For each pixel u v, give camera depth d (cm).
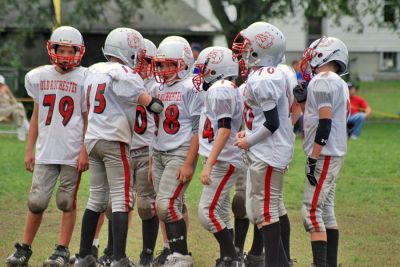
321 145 2117
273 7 8025
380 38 12300
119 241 2255
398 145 5597
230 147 2241
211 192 2242
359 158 4784
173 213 2308
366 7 9069
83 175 4122
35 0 7962
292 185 3822
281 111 2142
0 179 3950
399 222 3053
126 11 8162
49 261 2372
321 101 2122
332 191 2206
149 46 2489
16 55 7644
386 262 2464
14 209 3256
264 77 2089
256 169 2130
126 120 2289
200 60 2330
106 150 2267
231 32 7900
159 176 2373
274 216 2139
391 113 8850
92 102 2292
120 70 2269
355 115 6084
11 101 5738
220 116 2189
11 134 6241
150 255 2441
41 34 8319
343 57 2222
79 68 2427
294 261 2438
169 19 8788
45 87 2405
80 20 8088
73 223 2427
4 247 2619
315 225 2145
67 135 2388
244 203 2373
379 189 3756
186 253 2328
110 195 2341
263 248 2348
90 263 2297
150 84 2492
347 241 2734
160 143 2344
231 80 2342
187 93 2328
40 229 2894
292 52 11962
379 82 12200
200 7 10619
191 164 2309
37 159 2406
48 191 2398
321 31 12138
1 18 7988
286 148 2142
